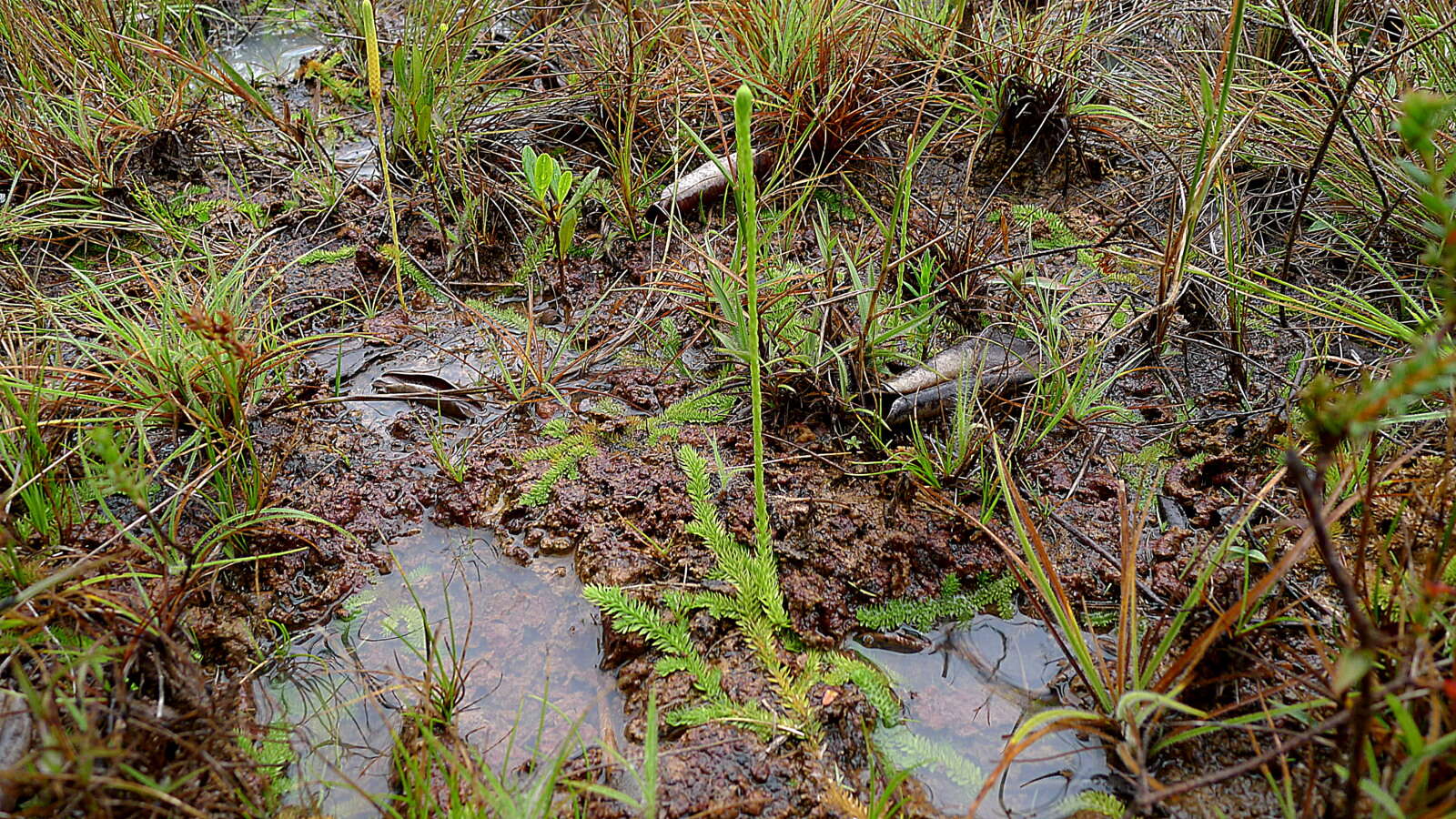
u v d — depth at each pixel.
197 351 0.63
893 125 0.87
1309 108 0.75
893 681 0.56
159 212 0.81
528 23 0.98
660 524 0.61
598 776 0.52
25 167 0.79
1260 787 0.51
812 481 0.62
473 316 0.73
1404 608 0.50
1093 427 0.65
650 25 0.90
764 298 0.67
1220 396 0.67
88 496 0.61
